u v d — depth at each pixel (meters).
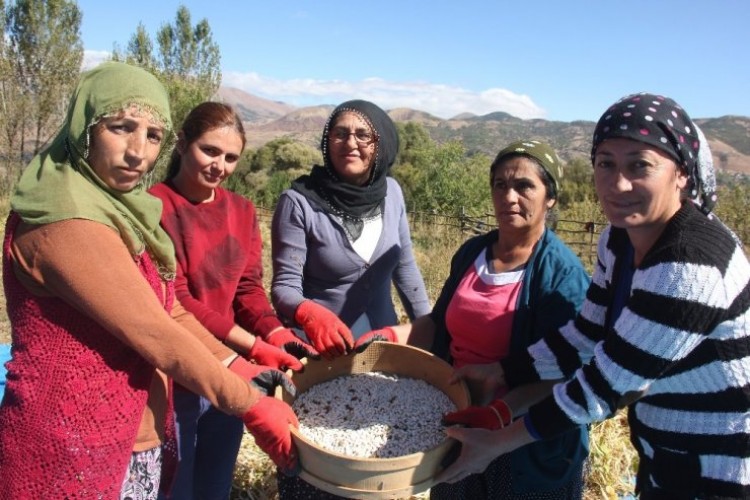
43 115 24.61
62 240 1.69
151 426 2.09
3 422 1.82
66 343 1.78
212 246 2.68
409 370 2.75
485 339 2.58
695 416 1.79
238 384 1.97
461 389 2.42
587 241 14.91
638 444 2.01
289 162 42.22
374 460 1.91
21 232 1.76
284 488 2.71
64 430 1.78
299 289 3.04
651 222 1.71
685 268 1.62
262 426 2.00
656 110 1.63
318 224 3.07
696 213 1.72
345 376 2.76
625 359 1.73
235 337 2.58
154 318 1.79
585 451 2.56
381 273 3.22
